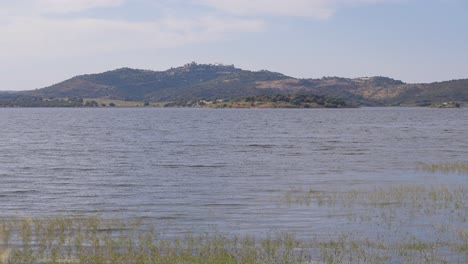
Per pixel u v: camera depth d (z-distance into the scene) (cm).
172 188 3369
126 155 5509
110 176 3950
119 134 9056
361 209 2591
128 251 1833
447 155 5438
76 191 3281
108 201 2938
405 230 2162
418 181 3556
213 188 3353
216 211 2620
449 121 14362
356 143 7094
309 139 7862
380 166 4481
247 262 1702
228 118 16275
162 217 2489
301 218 2425
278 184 3494
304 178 3781
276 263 1711
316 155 5478
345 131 9850
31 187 3450
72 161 4966
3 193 3219
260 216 2483
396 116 18150
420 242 1958
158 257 1755
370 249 1873
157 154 5612
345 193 3044
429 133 9269
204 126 11675
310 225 2281
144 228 2245
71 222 2306
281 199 2908
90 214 2578
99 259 1734
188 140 7669
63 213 2614
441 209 2564
